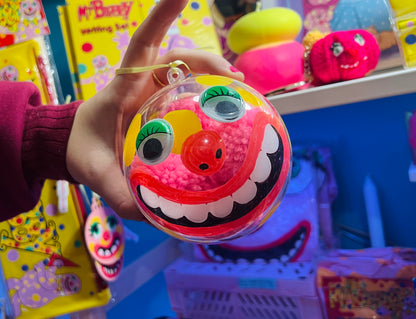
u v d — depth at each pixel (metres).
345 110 0.91
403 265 0.72
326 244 0.85
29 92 0.49
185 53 0.46
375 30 0.68
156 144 0.35
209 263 0.89
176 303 0.90
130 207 0.46
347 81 0.63
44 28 0.75
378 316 0.73
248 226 0.38
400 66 0.67
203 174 0.35
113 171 0.47
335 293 0.76
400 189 0.89
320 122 0.93
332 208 0.93
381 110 0.88
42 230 0.74
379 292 0.73
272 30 0.66
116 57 0.76
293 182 0.83
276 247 0.83
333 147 0.93
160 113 0.37
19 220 0.74
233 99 0.37
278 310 0.79
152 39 0.44
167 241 1.02
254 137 0.36
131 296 0.93
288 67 0.66
